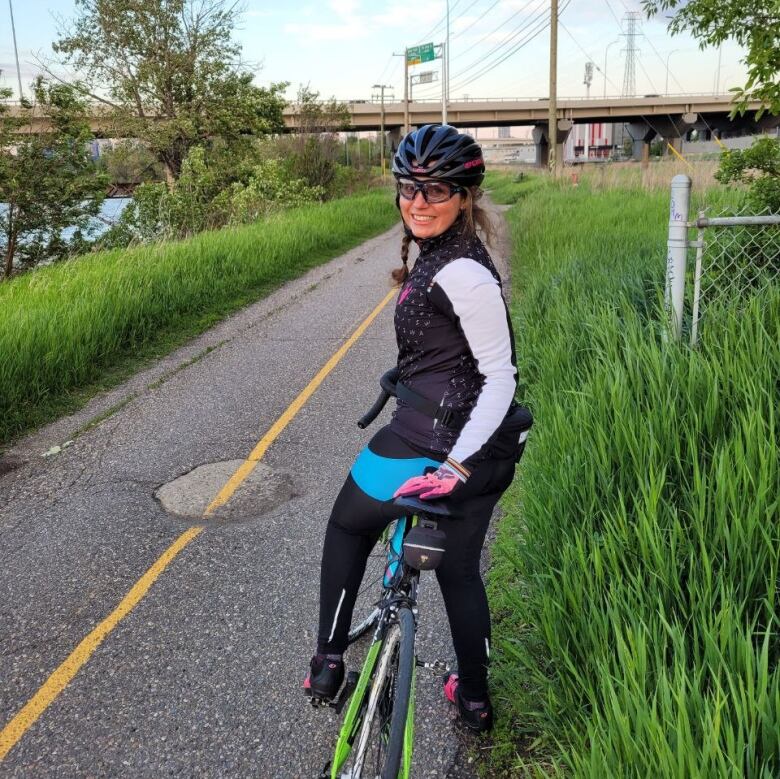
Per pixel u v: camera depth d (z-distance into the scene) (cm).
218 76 2494
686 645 224
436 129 193
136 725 265
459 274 188
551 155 3384
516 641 264
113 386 685
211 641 311
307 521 416
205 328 906
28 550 392
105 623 326
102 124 2422
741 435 302
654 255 699
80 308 766
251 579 358
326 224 1777
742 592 237
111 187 1736
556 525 294
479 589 221
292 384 675
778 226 511
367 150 6059
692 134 9425
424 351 202
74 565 375
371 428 558
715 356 389
